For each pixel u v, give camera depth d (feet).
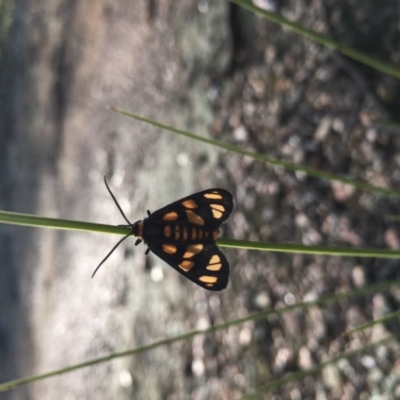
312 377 1.55
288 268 1.66
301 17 1.77
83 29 2.79
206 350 1.85
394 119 1.53
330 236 1.58
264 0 1.86
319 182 1.65
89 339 2.54
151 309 2.12
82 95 2.79
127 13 2.51
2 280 3.33
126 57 2.50
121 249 2.39
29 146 3.14
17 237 3.25
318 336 1.56
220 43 2.01
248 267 1.75
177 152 2.12
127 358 2.22
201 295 1.90
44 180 3.01
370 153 1.56
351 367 1.47
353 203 1.57
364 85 1.59
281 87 1.80
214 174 1.93
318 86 1.71
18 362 3.17
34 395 3.00
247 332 1.72
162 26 2.30
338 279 1.55
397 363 1.40
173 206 0.96
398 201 1.49
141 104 2.38
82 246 2.71
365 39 1.61
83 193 2.72
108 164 2.56
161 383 2.00
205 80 2.05
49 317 2.93
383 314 1.44
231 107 1.94
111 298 2.41
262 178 1.77
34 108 3.10
